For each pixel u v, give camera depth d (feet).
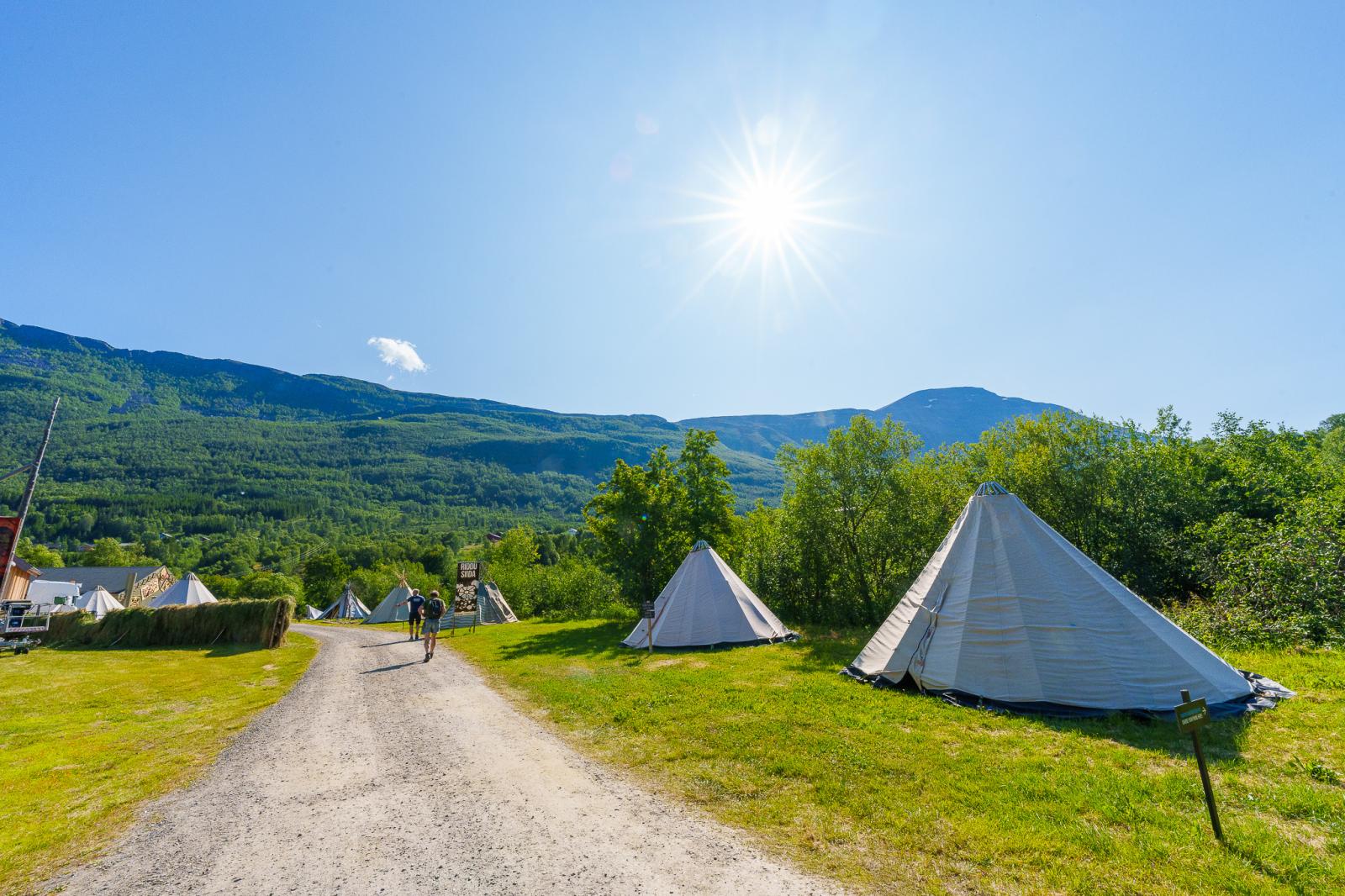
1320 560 43.50
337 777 25.43
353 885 16.19
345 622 167.73
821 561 83.82
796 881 15.84
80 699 44.62
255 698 44.11
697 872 16.46
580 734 31.09
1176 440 81.97
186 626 83.66
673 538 97.71
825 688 38.29
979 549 39.22
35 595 181.37
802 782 23.09
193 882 16.62
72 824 20.97
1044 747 26.32
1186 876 15.47
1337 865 15.53
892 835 18.42
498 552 214.28
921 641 38.29
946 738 27.91
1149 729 28.12
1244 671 34.68
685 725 31.32
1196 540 67.97
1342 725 25.63
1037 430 84.53
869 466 80.48
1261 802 19.47
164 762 28.04
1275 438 89.45
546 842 18.58
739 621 62.69
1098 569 36.78
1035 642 34.12
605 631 81.51
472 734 31.73
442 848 18.37
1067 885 15.30
